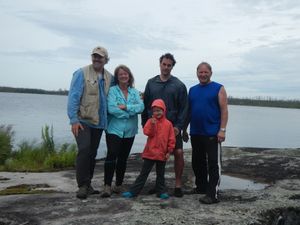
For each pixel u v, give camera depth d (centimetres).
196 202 345
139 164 576
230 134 2098
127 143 368
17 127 1864
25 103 6969
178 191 364
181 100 363
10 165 561
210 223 292
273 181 459
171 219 297
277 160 586
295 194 383
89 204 332
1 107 4634
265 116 6519
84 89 353
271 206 339
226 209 327
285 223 335
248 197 372
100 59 355
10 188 411
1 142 628
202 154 372
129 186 417
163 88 362
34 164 593
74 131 351
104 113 358
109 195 358
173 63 359
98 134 362
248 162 572
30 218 299
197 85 368
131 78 370
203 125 354
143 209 320
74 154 590
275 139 1859
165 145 352
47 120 2619
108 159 359
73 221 291
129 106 357
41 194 373
